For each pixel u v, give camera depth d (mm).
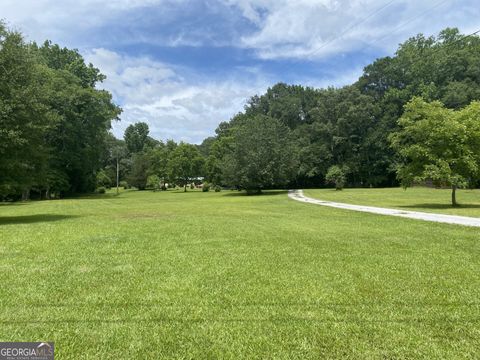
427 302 5914
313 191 54531
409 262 8656
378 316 5332
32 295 6363
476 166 22906
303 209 24922
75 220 18734
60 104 51375
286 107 78500
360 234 12984
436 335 4715
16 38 20109
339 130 67875
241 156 53844
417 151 24203
